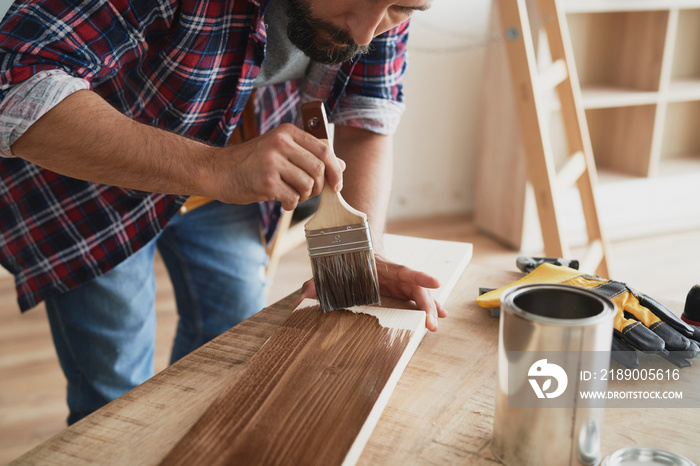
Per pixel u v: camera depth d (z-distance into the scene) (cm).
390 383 78
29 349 227
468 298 105
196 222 152
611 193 295
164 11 96
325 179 89
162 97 108
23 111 81
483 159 307
